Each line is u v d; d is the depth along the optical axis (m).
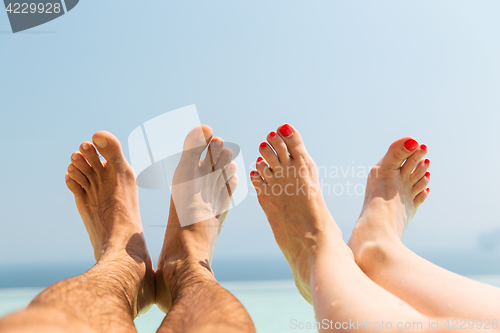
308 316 1.29
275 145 1.16
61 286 0.57
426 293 0.63
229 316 0.53
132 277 0.82
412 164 1.25
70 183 1.27
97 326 0.51
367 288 0.59
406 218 1.21
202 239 1.08
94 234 1.22
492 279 1.82
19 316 0.42
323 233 0.93
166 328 0.56
